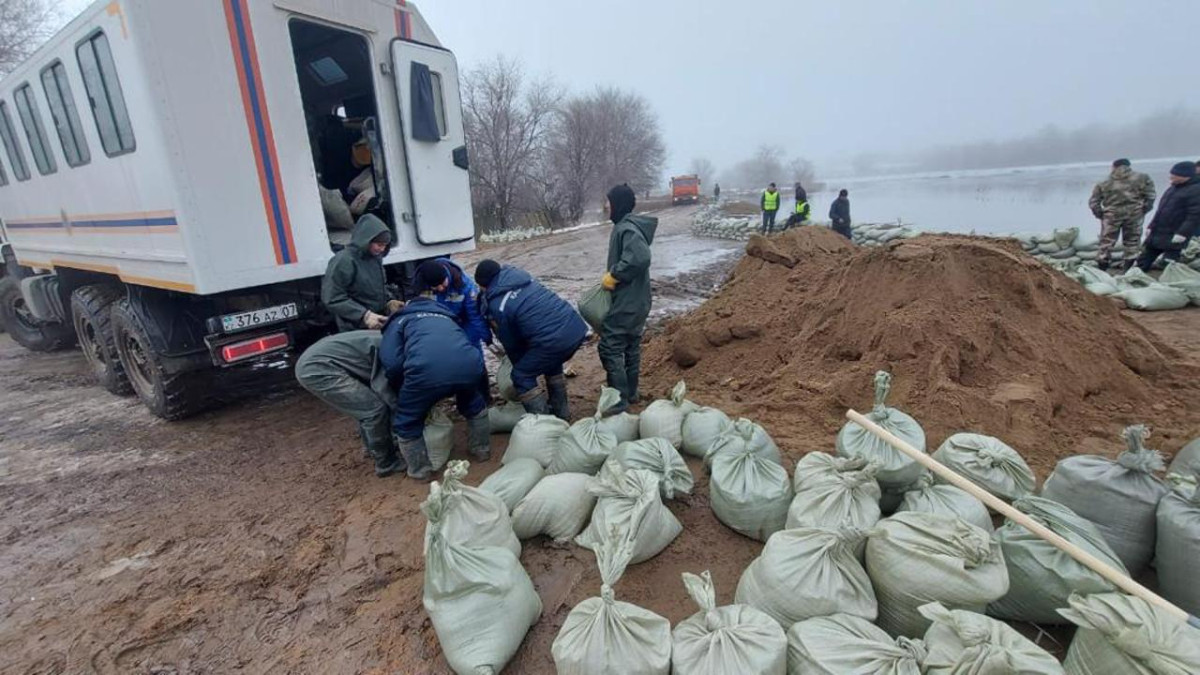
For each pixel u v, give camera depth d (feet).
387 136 14.85
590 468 10.26
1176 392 12.87
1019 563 6.49
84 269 17.40
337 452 13.58
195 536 10.43
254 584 8.95
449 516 7.93
